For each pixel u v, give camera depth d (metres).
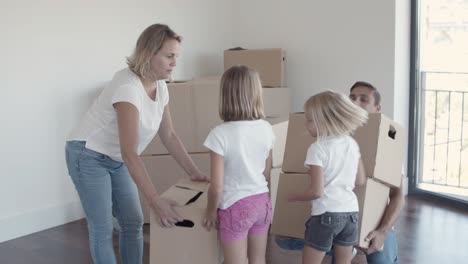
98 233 2.15
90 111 2.13
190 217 2.02
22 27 3.31
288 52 4.37
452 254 3.08
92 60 3.68
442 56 3.98
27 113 3.40
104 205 2.14
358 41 3.97
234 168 1.99
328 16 4.09
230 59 4.25
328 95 2.09
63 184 3.65
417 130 4.09
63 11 3.49
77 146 2.11
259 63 4.14
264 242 2.13
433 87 4.06
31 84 3.39
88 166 2.10
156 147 3.45
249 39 4.59
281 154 3.15
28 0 3.32
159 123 2.18
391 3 3.76
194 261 2.05
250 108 2.00
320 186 2.04
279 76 4.09
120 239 2.35
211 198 1.96
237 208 1.99
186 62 4.32
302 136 2.24
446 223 3.58
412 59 3.94
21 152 3.40
